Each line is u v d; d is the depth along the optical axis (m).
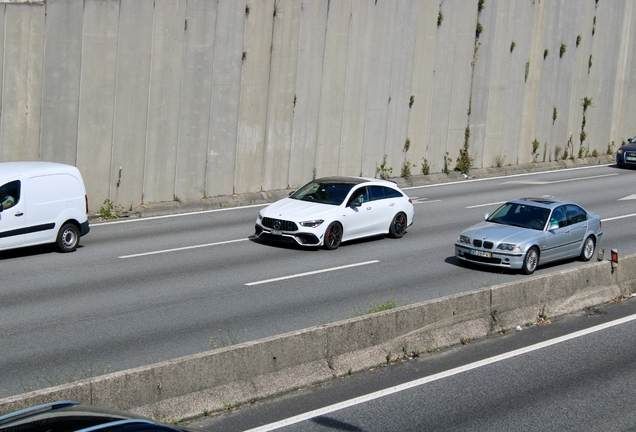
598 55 37.72
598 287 14.21
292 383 9.35
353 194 18.95
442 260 17.34
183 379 8.47
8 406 7.10
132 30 21.22
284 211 18.19
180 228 20.25
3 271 15.13
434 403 8.95
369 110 28.16
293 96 25.66
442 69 30.48
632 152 35.09
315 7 25.55
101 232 19.44
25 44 19.41
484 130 32.91
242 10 23.64
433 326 11.25
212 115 23.61
